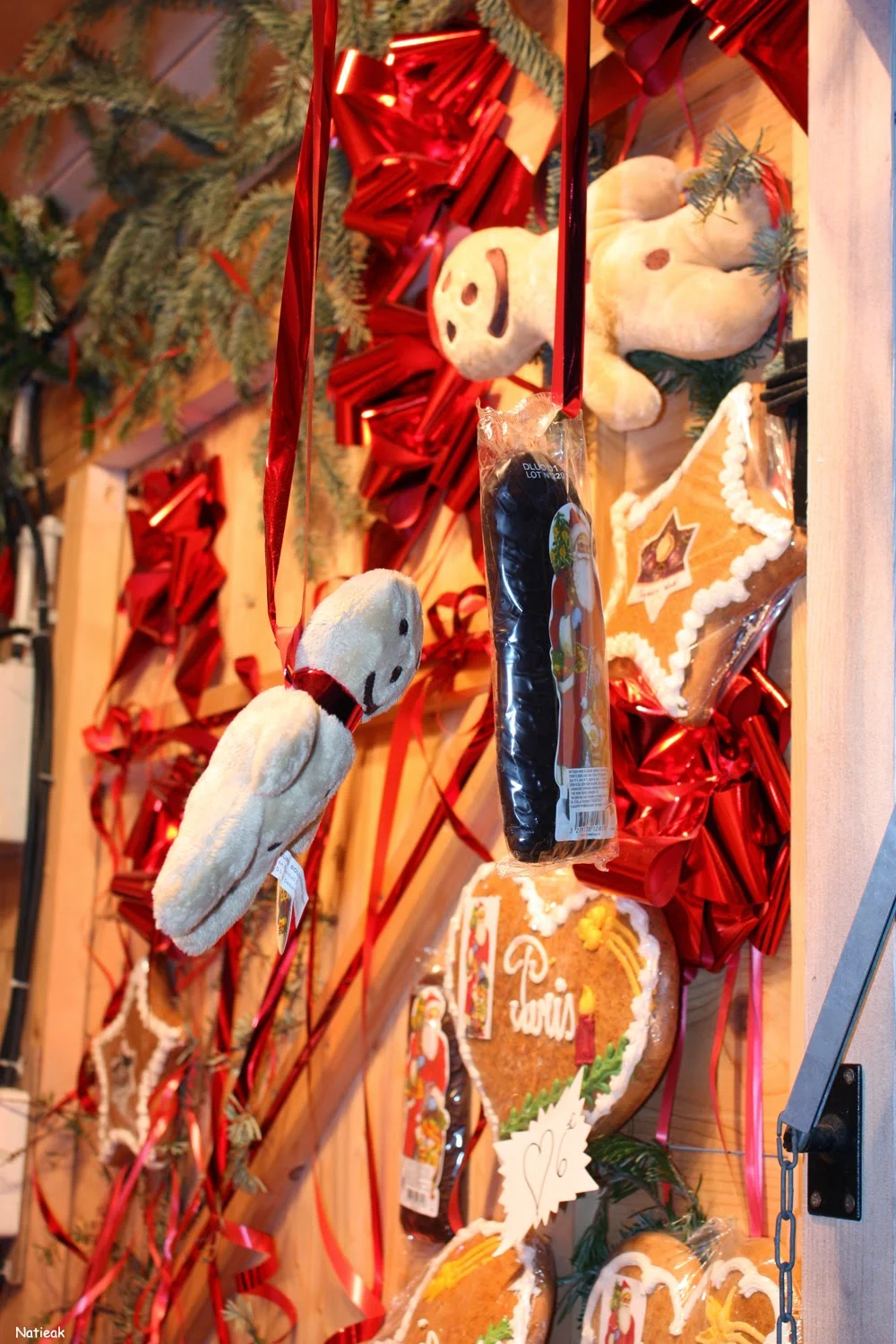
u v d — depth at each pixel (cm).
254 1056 140
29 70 161
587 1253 96
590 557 72
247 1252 146
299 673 68
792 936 84
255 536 173
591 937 93
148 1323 158
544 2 121
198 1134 152
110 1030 172
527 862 66
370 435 133
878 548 68
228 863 61
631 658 94
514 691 67
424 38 129
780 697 92
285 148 155
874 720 67
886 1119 62
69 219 218
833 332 73
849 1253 62
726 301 94
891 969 63
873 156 72
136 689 199
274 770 61
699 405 102
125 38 159
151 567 186
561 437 73
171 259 173
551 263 105
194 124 161
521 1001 99
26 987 201
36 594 216
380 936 126
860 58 74
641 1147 92
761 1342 74
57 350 218
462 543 131
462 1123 112
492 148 121
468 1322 95
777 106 102
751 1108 89
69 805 201
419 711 123
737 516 88
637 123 107
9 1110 186
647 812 93
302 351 67
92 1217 183
